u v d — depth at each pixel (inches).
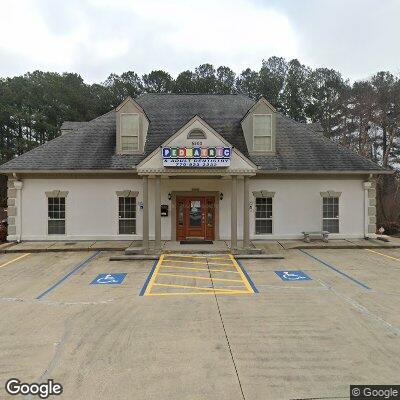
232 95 861.2
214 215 691.4
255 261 533.0
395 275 442.3
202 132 577.9
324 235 671.8
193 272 465.1
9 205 666.2
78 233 673.6
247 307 321.7
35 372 207.5
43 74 2362.2
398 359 220.1
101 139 712.4
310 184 693.3
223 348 236.2
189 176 655.1
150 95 848.9
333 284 401.4
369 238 697.6
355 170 678.5
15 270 479.2
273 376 200.5
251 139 693.3
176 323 282.5
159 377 199.9
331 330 266.4
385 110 1745.8
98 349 236.4
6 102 2047.2
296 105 2217.0
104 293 370.6
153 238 686.5
